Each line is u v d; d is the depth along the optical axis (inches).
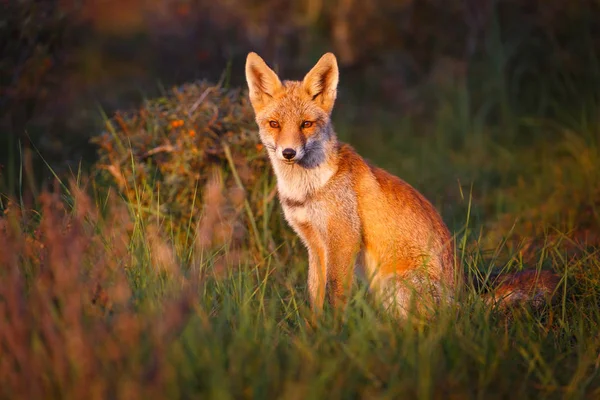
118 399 260.2
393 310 387.2
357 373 300.8
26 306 293.4
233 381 283.1
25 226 377.4
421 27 1002.1
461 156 799.1
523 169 729.6
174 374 272.1
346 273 437.4
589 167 649.0
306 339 331.0
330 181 441.1
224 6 952.9
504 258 508.7
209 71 882.1
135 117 531.8
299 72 911.0
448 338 334.0
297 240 525.0
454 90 917.8
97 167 534.6
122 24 1163.3
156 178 518.9
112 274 335.6
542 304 407.8
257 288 395.5
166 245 399.2
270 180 539.2
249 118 527.5
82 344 267.9
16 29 620.7
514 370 325.1
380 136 890.7
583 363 322.7
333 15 975.0
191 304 300.5
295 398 269.9
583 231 577.3
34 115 673.0
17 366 284.4
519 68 892.0
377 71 1000.9
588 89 805.2
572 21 865.5
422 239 442.0
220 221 473.7
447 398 298.7
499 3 931.3
